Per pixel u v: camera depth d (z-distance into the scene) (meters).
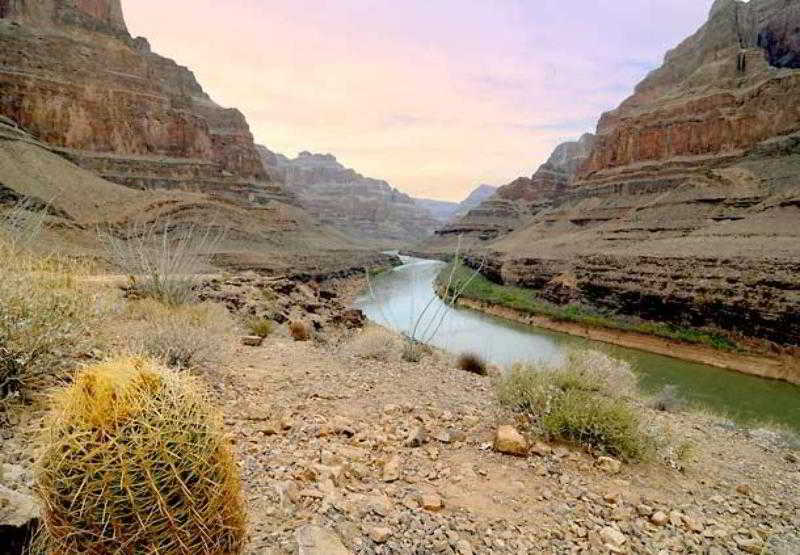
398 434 5.53
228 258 51.44
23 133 59.72
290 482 3.64
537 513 4.10
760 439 8.52
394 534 3.31
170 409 1.90
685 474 5.65
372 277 73.81
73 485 1.73
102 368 1.98
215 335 7.53
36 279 4.72
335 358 9.67
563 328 39.34
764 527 4.49
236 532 2.13
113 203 53.19
